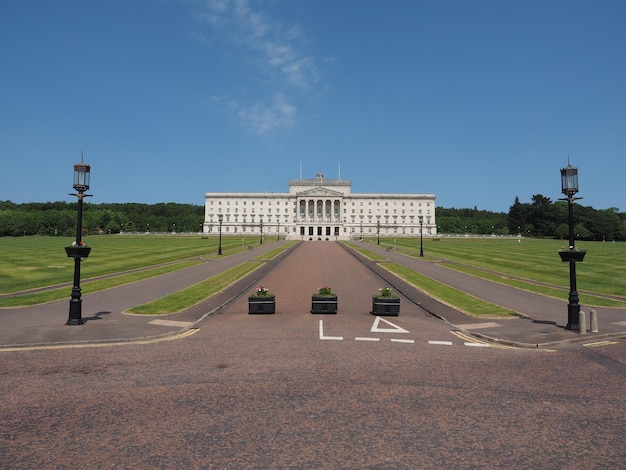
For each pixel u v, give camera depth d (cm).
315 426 1057
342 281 4309
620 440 999
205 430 1031
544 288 3909
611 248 10562
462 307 2944
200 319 2452
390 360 1648
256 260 6438
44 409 1152
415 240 15138
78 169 2312
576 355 1753
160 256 7181
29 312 2672
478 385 1365
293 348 1823
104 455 914
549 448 960
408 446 962
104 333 2058
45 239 13950
